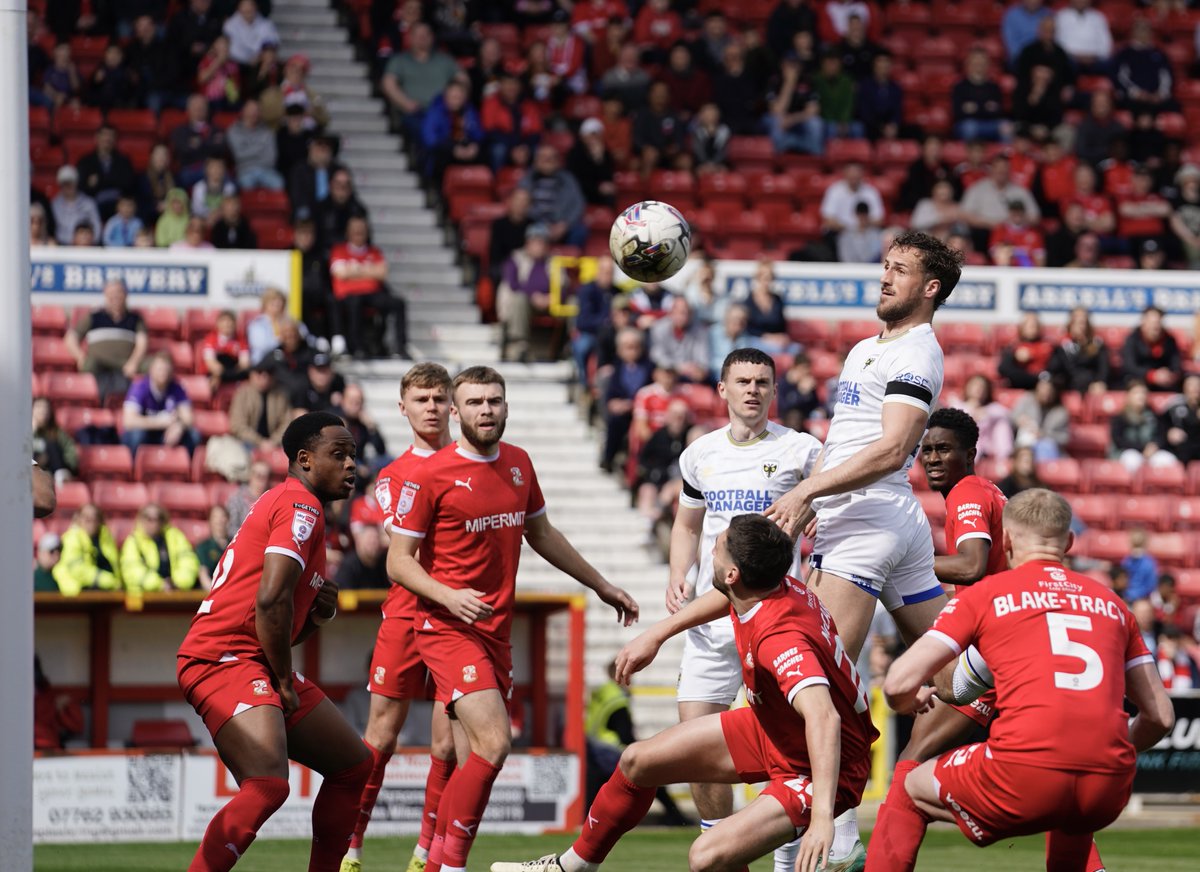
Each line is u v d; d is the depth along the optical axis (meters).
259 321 59.47
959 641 21.88
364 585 46.44
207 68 73.06
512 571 27.67
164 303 61.66
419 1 77.50
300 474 24.80
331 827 25.17
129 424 56.38
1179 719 46.69
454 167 73.19
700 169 76.50
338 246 64.31
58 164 70.62
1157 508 63.06
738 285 66.50
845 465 24.50
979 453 61.59
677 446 58.03
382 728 30.47
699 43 80.25
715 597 24.08
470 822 26.44
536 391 64.19
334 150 70.00
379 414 61.38
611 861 34.75
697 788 27.23
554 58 79.56
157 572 46.97
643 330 62.50
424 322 67.88
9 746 22.27
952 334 69.00
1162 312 67.94
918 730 26.78
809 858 20.33
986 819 21.81
